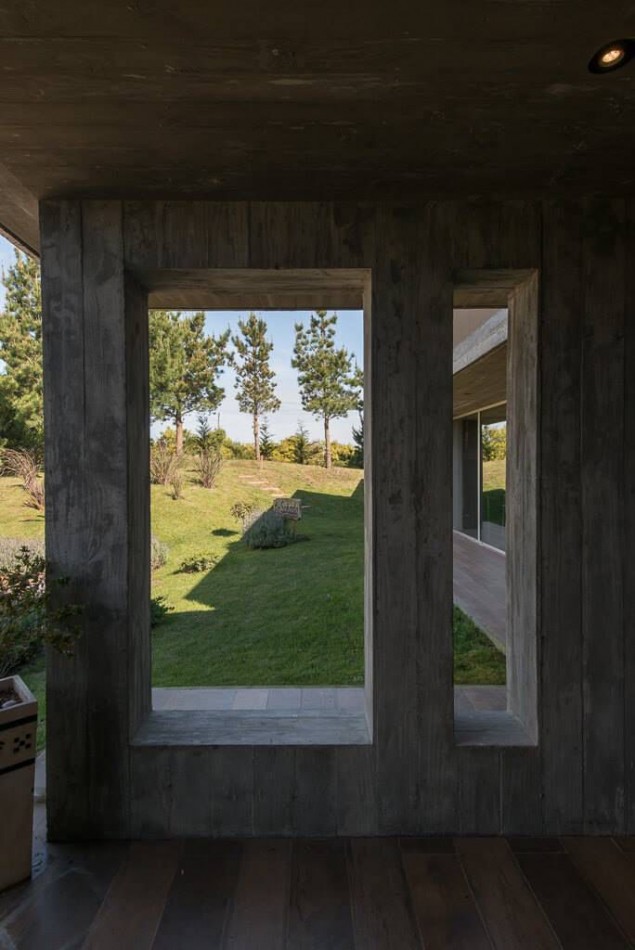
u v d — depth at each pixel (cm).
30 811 182
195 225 204
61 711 204
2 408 1138
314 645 443
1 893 176
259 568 780
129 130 157
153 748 204
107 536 205
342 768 204
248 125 155
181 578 734
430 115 151
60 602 205
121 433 206
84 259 204
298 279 218
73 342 205
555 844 200
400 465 204
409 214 204
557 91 140
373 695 205
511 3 111
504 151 170
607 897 174
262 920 165
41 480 1099
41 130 157
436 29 118
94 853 196
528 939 158
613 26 117
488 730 214
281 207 204
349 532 1076
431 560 204
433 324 204
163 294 261
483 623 453
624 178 188
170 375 1410
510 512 236
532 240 203
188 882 181
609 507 205
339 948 155
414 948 156
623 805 205
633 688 205
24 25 117
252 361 1972
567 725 204
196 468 1393
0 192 198
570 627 204
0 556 651
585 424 204
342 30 118
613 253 203
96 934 160
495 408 823
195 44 123
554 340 204
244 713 231
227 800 204
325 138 162
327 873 185
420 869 187
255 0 110
